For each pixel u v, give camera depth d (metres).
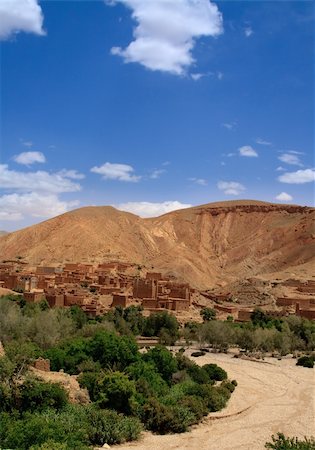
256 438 37.50
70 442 26.80
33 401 32.56
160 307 110.50
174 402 40.56
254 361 76.88
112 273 159.88
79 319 83.00
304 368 73.06
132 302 111.00
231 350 88.69
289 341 87.00
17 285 117.12
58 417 31.45
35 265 188.50
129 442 33.44
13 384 33.25
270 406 48.78
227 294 150.88
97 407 35.78
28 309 80.62
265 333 86.12
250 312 110.12
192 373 53.47
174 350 81.12
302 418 44.84
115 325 86.00
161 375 49.72
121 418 34.81
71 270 155.75
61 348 52.78
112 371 44.09
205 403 43.81
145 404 37.97
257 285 157.50
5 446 26.28
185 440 35.41
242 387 56.81
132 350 49.66
